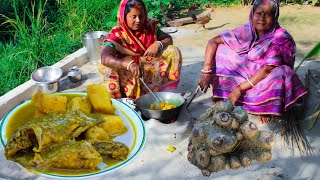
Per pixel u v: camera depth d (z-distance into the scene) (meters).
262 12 3.20
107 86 3.57
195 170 2.90
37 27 4.91
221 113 2.50
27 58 4.63
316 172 2.87
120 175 2.85
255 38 3.34
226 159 2.57
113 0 6.07
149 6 5.97
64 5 5.81
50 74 4.14
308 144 3.16
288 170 2.89
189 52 4.90
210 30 5.70
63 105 3.09
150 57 3.56
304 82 4.00
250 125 2.49
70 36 5.32
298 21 5.92
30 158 2.76
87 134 2.90
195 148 2.62
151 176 2.84
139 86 3.64
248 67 3.38
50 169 2.68
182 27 5.82
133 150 2.89
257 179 2.81
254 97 3.32
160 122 3.25
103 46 3.52
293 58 3.34
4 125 3.02
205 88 3.50
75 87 4.14
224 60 3.45
